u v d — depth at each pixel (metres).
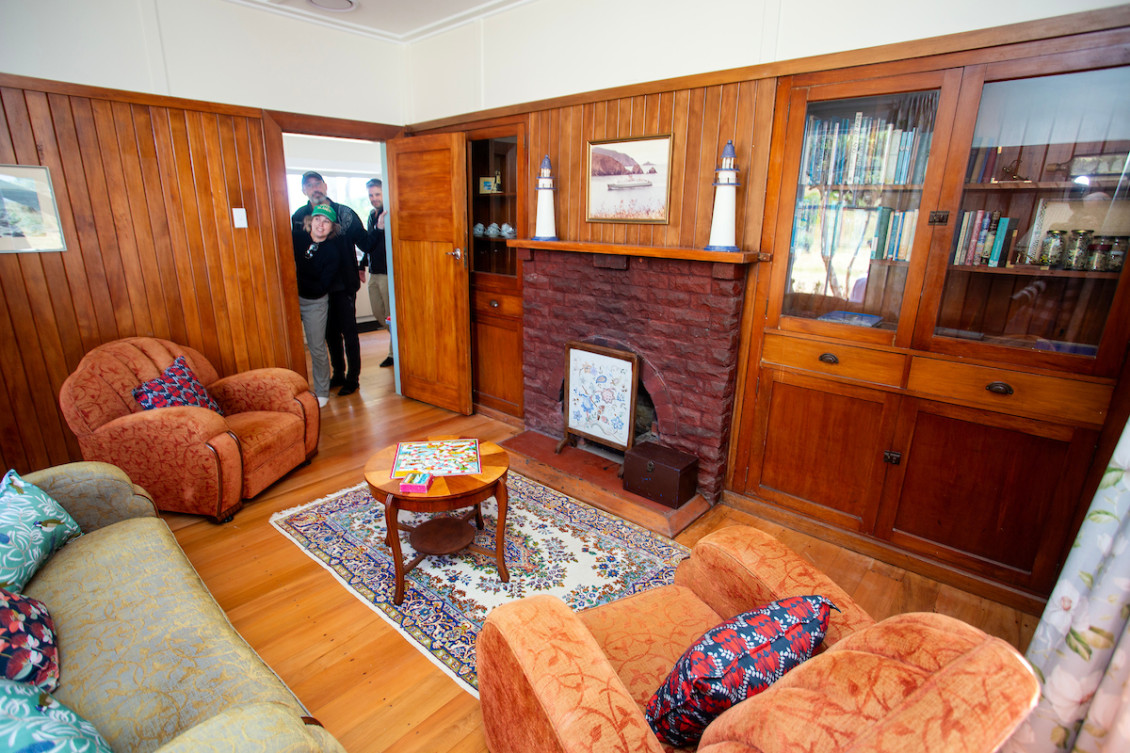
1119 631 1.10
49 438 2.88
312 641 1.92
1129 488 1.11
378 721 1.62
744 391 2.70
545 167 3.08
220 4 3.15
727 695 0.90
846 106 2.24
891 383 2.26
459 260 3.76
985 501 2.13
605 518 2.71
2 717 0.91
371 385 4.80
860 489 2.43
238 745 0.94
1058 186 1.88
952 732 0.62
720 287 2.55
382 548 2.45
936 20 1.96
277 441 2.88
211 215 3.28
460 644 1.92
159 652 1.34
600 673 1.02
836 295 2.40
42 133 2.68
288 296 3.67
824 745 0.64
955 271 2.10
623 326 2.97
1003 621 2.03
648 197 2.79
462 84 3.67
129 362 2.73
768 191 2.46
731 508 2.82
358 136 3.87
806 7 2.22
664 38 2.64
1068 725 1.19
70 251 2.83
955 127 1.99
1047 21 1.77
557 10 3.04
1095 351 1.86
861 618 1.19
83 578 1.58
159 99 3.00
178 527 2.59
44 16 2.61
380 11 3.37
